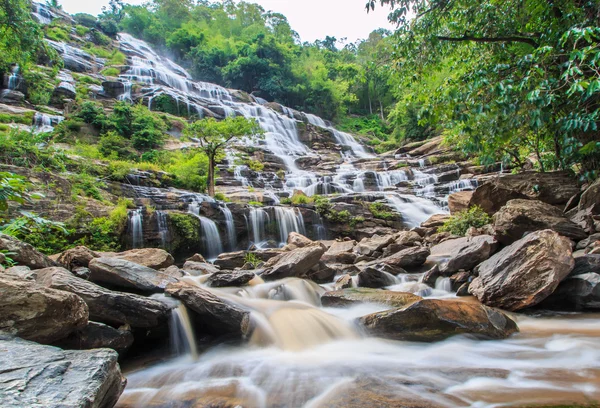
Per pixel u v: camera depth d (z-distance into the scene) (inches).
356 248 410.0
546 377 132.3
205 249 498.6
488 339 176.4
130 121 871.1
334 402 118.8
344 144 1403.8
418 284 276.2
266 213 549.0
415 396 120.0
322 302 244.1
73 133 773.3
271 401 124.1
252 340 192.4
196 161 666.2
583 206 307.0
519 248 228.5
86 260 262.1
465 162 872.3
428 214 634.8
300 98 1879.9
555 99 274.2
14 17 542.9
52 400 76.0
